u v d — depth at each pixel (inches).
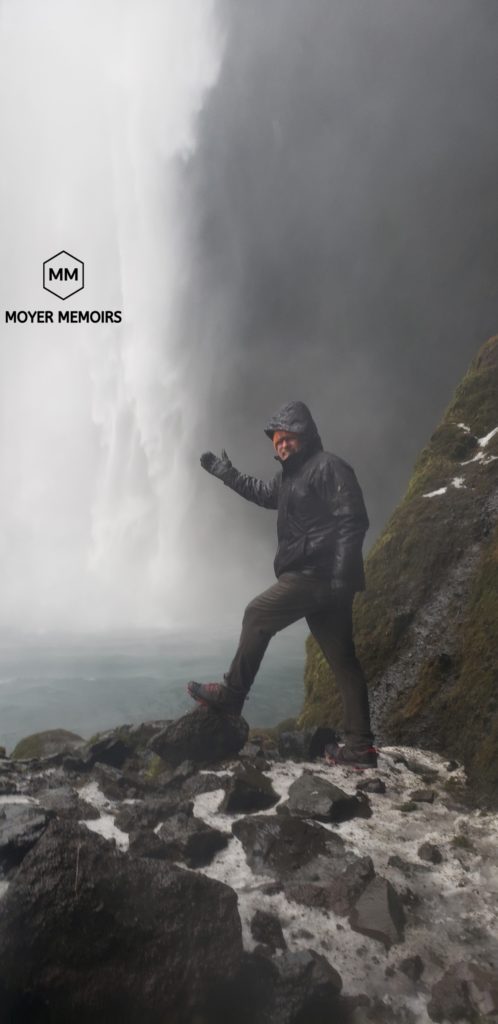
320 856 104.1
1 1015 68.1
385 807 127.4
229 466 158.2
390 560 208.1
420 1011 75.8
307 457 142.0
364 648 196.1
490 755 137.3
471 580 187.8
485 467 213.9
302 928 87.5
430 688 172.7
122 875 77.2
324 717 199.0
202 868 100.7
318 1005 75.2
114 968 71.1
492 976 79.4
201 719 144.0
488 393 246.8
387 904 90.4
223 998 73.5
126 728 168.1
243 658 144.6
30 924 71.4
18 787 125.0
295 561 141.5
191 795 127.6
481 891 98.7
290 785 131.4
